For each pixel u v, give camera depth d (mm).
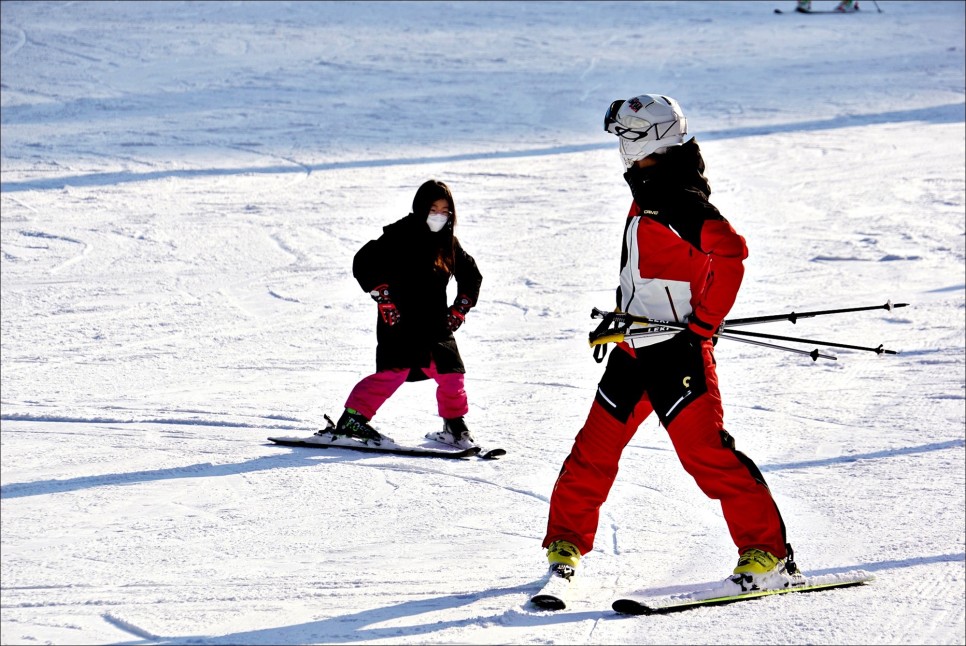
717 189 58750
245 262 42812
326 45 123875
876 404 24953
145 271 41094
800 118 84688
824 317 34094
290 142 73562
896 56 121750
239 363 29531
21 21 135875
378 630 12422
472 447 21891
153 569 15336
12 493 19172
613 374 14508
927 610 12453
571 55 121125
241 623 12852
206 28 134250
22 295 37281
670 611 12805
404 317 22078
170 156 68312
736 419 23859
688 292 14141
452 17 149250
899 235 47344
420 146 72812
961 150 70062
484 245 46062
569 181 61406
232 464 21031
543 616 12820
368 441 22141
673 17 156125
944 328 32438
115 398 25875
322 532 17188
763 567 13602
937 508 17766
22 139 73562
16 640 12391
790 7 168875
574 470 14672
